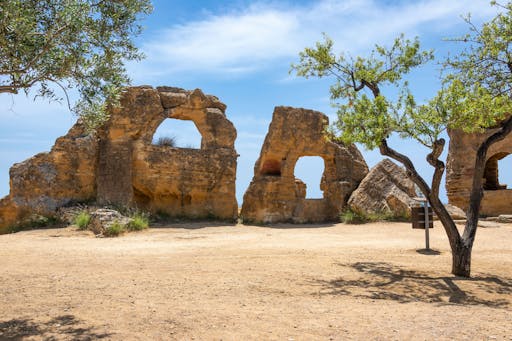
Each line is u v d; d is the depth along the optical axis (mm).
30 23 6879
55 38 7352
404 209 26094
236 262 12023
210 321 6355
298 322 6410
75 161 24188
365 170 29609
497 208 28094
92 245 15664
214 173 26656
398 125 10883
